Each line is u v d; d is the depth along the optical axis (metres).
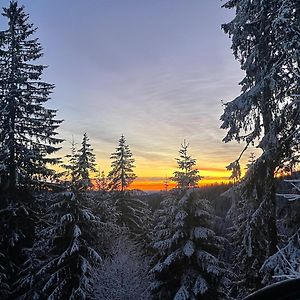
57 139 22.70
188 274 16.98
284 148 10.40
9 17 22.30
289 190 10.37
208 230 17.03
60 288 17.88
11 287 20.19
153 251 24.91
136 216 36.66
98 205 26.20
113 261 21.52
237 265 20.80
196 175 18.47
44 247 19.19
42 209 22.33
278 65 9.84
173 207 17.81
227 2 11.90
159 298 17.86
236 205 11.36
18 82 21.34
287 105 10.09
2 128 20.92
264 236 11.08
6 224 19.86
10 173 20.73
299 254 8.95
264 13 10.69
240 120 10.88
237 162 11.23
